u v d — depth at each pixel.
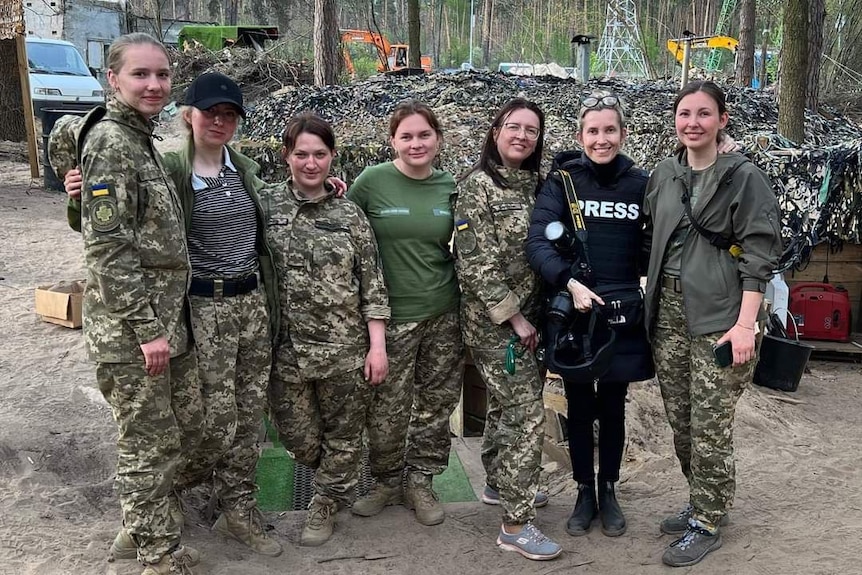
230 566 3.08
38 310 6.39
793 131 6.95
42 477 3.75
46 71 16.52
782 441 4.59
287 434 3.27
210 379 2.91
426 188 3.29
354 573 3.12
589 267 3.13
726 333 3.01
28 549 3.11
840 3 20.30
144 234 2.67
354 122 8.84
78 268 8.00
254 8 38.03
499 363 3.22
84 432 4.32
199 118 2.82
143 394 2.69
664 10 37.22
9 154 15.60
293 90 10.90
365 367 3.18
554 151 7.53
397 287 3.26
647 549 3.31
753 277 2.95
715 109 2.98
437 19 49.03
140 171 2.63
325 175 3.15
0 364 5.41
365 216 3.21
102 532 3.29
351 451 3.32
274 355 3.18
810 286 6.55
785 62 6.93
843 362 6.42
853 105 14.84
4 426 4.28
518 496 3.22
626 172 3.21
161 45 2.70
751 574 3.11
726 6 31.72
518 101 3.17
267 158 6.64
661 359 3.25
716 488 3.18
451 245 3.42
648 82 12.66
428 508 3.50
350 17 45.47
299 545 3.32
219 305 2.91
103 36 21.59
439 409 3.48
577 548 3.32
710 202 3.01
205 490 3.75
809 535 3.42
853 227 6.09
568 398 3.41
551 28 35.06
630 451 4.34
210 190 2.90
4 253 8.47
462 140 7.85
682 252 3.11
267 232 3.09
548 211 3.16
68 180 2.69
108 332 2.63
